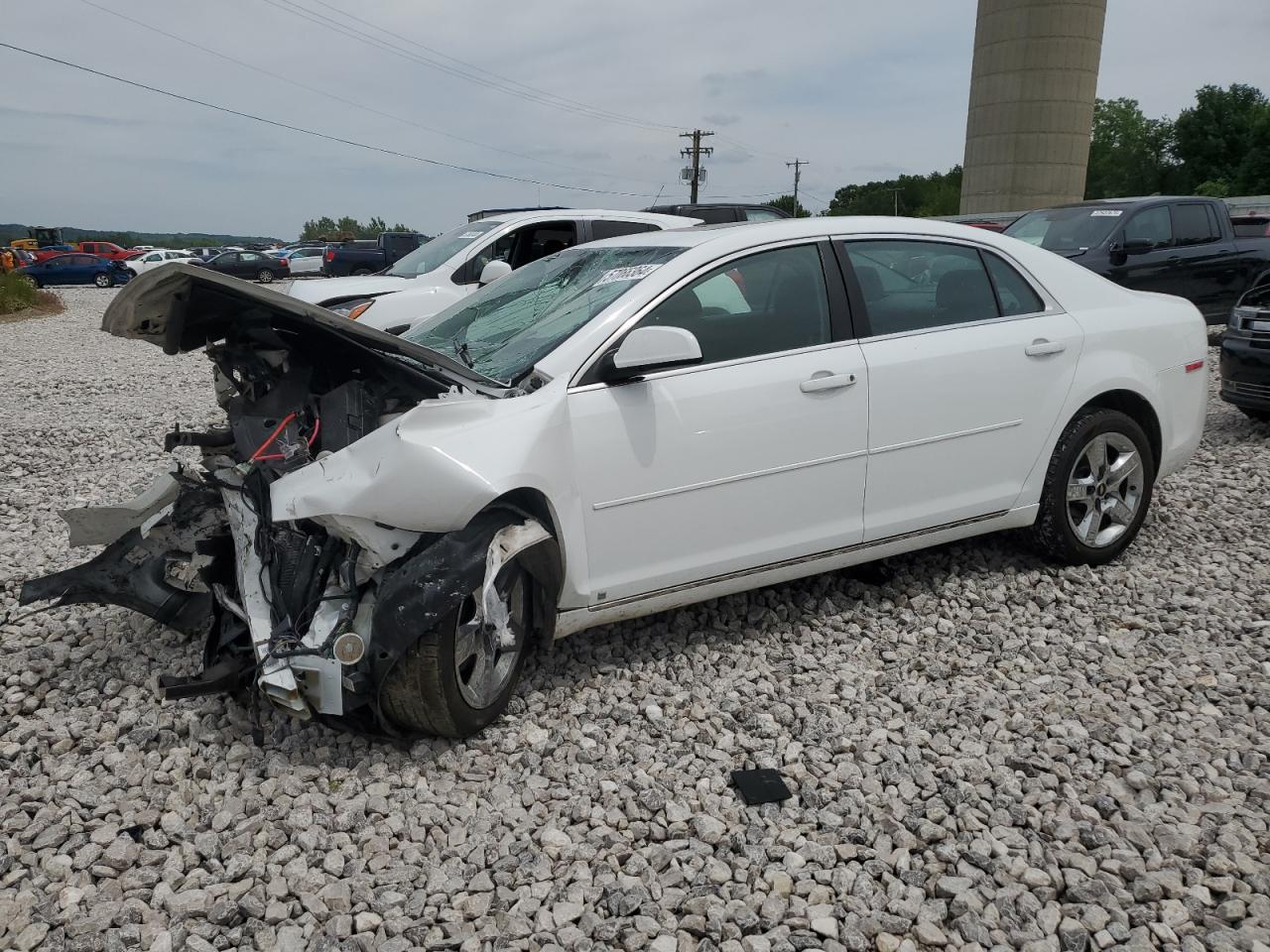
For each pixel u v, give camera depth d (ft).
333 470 9.92
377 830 9.50
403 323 31.14
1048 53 144.56
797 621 14.01
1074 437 14.76
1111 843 9.09
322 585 10.28
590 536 11.48
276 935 8.23
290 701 9.89
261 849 9.18
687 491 12.02
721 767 10.50
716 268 12.59
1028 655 12.91
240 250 144.87
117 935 8.12
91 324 74.54
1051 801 9.72
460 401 10.34
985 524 14.57
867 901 8.47
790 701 11.80
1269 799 9.62
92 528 12.54
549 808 9.86
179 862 9.05
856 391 12.98
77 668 12.77
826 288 13.21
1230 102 195.42
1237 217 44.45
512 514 10.67
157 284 9.67
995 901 8.41
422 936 8.14
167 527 11.85
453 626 10.07
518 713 11.64
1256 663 12.43
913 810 9.71
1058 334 14.70
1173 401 15.92
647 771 10.47
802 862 8.92
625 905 8.39
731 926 8.14
